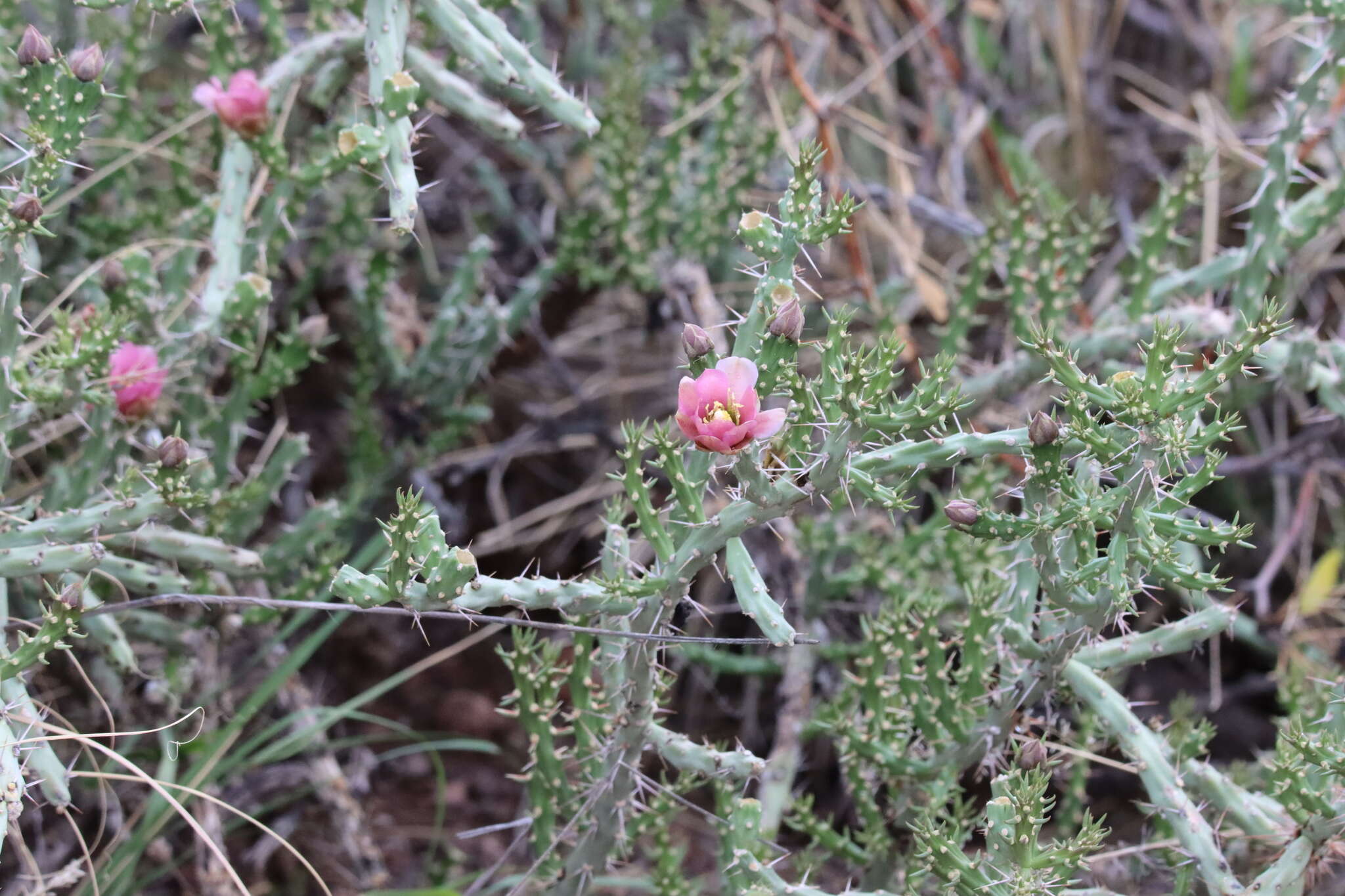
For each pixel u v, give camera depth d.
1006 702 1.78
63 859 2.18
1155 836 2.05
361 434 2.73
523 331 3.05
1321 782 1.67
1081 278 2.50
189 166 2.56
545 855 1.82
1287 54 3.56
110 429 1.91
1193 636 1.73
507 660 1.82
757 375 1.44
